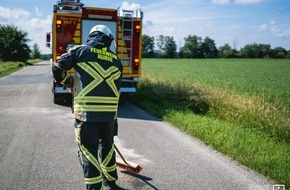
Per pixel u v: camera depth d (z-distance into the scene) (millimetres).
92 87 3535
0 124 7773
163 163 5293
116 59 3828
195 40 129250
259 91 14703
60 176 4602
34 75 25344
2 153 5566
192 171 4961
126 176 4676
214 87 12922
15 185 4266
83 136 3559
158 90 12016
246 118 8219
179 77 21844
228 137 6598
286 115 8484
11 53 75562
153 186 4363
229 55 114500
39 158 5355
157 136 7008
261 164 5160
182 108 9836
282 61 78500
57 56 10148
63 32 10102
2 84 17531
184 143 6500
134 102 11820
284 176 4738
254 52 113125
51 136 6781
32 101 11453
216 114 9102
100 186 3521
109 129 3818
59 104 10883
